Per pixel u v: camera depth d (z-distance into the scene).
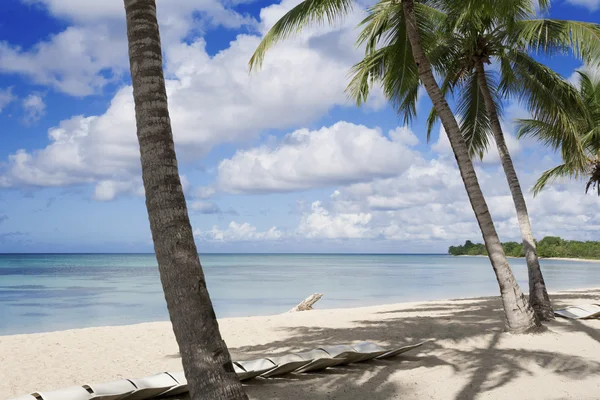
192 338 3.68
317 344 9.75
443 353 8.58
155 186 3.80
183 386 5.92
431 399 6.20
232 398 3.66
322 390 6.48
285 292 26.59
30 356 8.85
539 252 112.50
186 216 3.87
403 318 12.94
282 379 6.96
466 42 12.91
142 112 3.88
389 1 11.38
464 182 10.20
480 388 6.62
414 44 10.15
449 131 10.09
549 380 6.94
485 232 10.13
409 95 13.45
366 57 12.32
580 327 10.54
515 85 13.40
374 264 91.25
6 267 69.62
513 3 10.51
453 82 14.35
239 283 33.91
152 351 9.32
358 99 13.23
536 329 9.91
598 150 20.16
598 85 18.14
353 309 16.03
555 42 12.63
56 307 20.36
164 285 3.77
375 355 7.86
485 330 10.45
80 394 5.36
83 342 10.20
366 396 6.27
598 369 7.44
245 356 8.80
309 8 10.16
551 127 12.95
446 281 36.16
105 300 23.05
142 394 5.77
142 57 3.94
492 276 44.22
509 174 12.37
